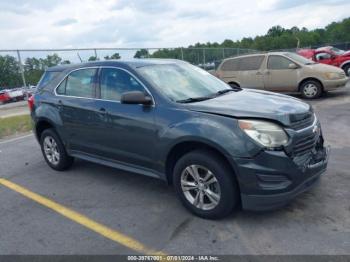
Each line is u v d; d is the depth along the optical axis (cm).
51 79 598
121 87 471
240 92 485
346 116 879
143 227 390
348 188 442
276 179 348
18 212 457
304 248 327
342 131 732
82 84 533
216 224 382
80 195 495
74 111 530
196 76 507
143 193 484
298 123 373
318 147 406
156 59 529
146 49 2000
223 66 1364
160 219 404
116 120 463
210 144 365
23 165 666
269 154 346
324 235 344
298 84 1208
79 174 586
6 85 1593
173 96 430
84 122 516
